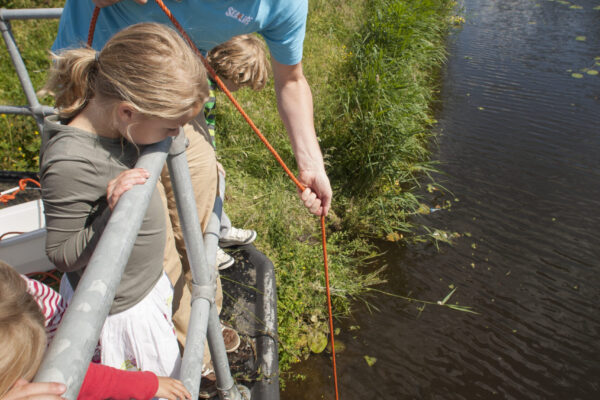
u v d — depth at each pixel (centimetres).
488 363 310
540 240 423
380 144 439
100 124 113
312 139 198
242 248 288
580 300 363
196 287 124
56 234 114
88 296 63
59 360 55
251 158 420
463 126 617
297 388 279
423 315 342
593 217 453
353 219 411
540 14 1157
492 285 373
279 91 198
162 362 137
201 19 155
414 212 449
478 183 500
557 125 624
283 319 296
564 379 304
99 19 158
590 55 878
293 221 373
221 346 139
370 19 699
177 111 101
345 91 511
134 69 97
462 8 1104
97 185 114
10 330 67
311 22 810
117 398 113
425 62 752
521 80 768
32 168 378
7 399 53
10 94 447
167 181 172
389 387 288
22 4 594
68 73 112
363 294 354
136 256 125
